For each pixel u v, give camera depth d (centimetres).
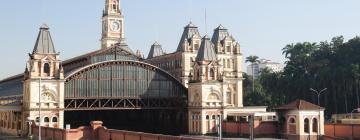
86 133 8338
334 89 14800
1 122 12256
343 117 12425
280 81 16512
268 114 10981
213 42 14512
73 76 10300
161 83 11344
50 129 8806
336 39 16612
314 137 9438
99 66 10562
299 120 9388
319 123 9531
